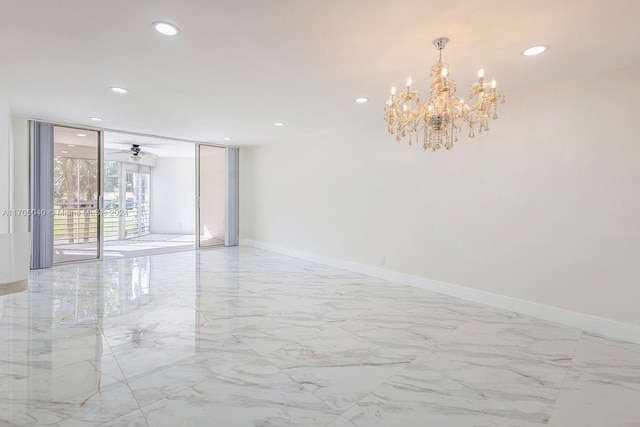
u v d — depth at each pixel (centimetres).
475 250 391
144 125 542
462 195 401
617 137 295
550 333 304
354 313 350
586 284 312
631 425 183
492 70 297
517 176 355
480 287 387
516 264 357
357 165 527
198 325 312
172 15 213
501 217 368
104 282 459
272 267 565
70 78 325
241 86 346
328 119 490
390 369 239
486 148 379
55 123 526
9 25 227
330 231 577
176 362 243
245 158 790
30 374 223
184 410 188
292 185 658
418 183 446
